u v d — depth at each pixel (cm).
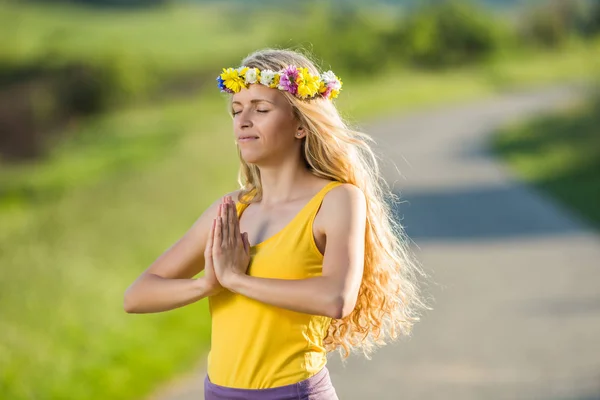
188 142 3600
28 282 1225
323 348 444
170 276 468
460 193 2567
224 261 422
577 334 1163
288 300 410
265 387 425
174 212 2084
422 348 1123
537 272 1548
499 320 1243
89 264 1409
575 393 944
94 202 2083
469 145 3900
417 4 9131
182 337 1216
